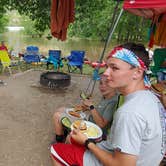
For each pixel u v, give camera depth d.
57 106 4.93
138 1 2.71
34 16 11.70
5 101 5.05
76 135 1.79
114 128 1.47
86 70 11.05
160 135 1.45
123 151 1.38
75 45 24.53
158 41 5.20
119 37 23.47
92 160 1.70
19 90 5.90
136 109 1.40
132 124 1.38
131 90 1.52
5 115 4.29
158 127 1.44
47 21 11.58
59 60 10.22
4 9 13.20
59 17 5.01
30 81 6.83
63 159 1.80
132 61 1.47
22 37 29.75
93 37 30.28
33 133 3.66
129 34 22.72
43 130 3.77
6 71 8.88
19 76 7.46
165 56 5.72
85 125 2.22
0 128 3.75
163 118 1.50
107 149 1.67
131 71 1.49
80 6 11.82
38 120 4.16
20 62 10.78
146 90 1.54
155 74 5.27
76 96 5.68
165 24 5.06
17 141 3.39
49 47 22.08
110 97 2.57
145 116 1.39
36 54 11.12
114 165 1.45
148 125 1.39
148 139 1.41
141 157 1.45
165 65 5.64
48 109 4.73
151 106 1.45
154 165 1.50
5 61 8.27
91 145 1.70
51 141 3.44
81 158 1.73
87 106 3.06
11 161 2.93
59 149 1.85
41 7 11.38
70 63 9.59
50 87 6.03
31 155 3.08
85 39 30.73
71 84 6.72
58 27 5.06
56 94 5.74
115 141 1.43
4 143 3.32
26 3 11.66
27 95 5.54
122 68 1.49
